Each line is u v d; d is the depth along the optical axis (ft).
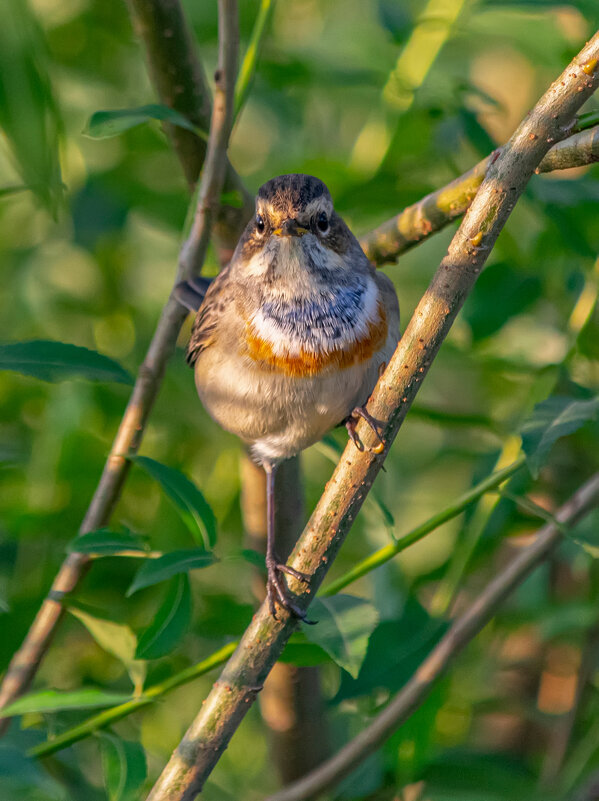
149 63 27.99
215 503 36.42
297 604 21.90
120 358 38.47
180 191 37.17
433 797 28.58
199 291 27.66
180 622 23.66
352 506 21.53
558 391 31.86
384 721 26.84
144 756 23.07
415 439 43.57
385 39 38.09
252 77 27.78
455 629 27.37
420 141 34.58
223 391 27.40
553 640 33.81
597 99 36.29
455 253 19.90
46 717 26.45
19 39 24.59
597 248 32.94
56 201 25.70
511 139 19.42
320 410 26.73
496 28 33.47
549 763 31.58
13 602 32.04
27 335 39.29
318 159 34.32
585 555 32.99
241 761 38.24
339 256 27.20
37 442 35.50
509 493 25.32
